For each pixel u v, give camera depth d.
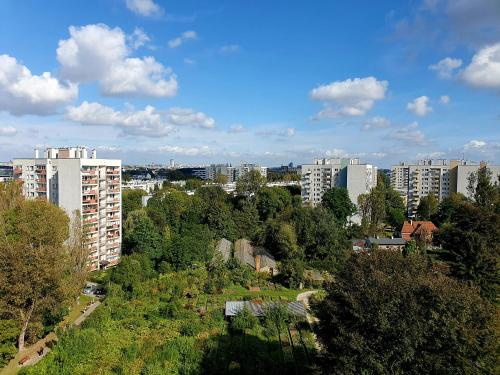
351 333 25.78
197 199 122.44
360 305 26.30
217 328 48.72
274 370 38.38
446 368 22.73
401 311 24.80
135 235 79.81
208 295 63.56
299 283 69.06
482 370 22.50
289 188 160.50
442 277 29.02
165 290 62.78
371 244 90.56
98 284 69.75
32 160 82.25
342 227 101.25
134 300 58.69
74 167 77.50
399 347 23.80
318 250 80.69
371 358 24.28
